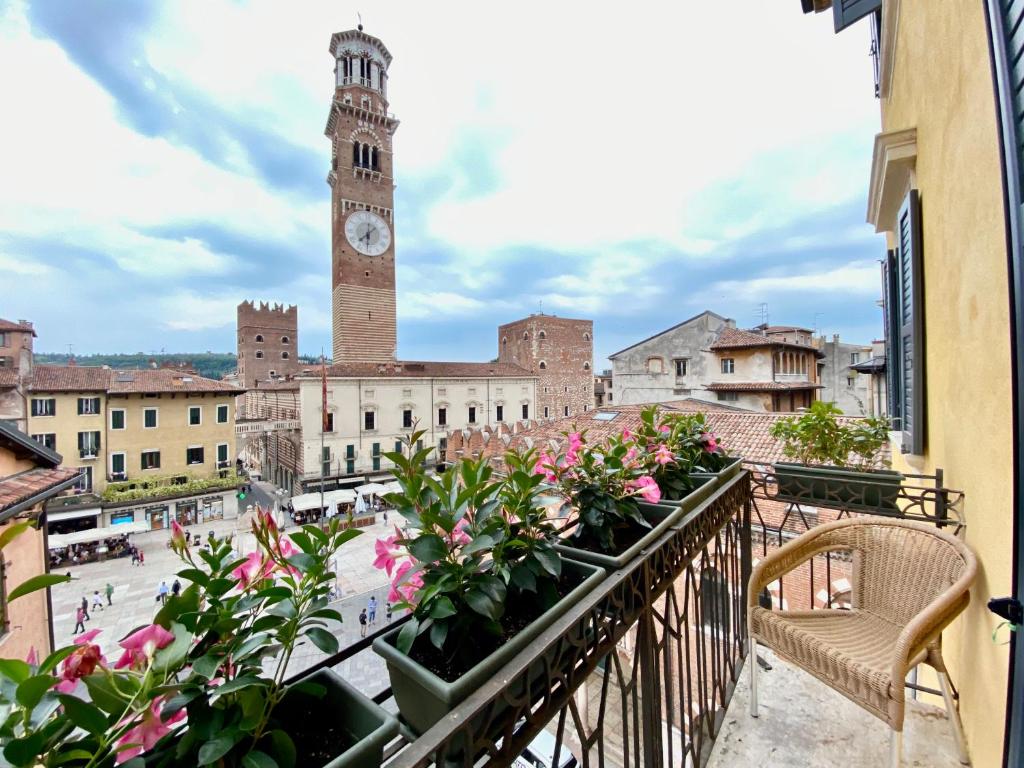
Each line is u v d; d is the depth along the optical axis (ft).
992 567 6.18
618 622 4.85
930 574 7.36
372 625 38.06
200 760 2.46
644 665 5.38
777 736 7.62
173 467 76.54
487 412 109.50
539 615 4.42
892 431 14.79
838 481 9.37
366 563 53.36
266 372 186.80
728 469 9.25
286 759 2.81
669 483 8.12
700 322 74.74
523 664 3.39
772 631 7.30
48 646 22.18
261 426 103.04
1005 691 5.61
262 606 3.33
